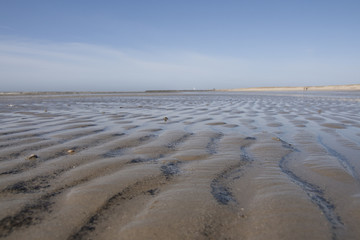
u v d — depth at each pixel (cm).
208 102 1467
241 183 237
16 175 250
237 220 172
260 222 169
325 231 160
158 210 183
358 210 187
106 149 356
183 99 1847
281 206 190
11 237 152
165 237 153
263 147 374
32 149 350
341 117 721
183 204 192
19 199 198
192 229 160
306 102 1388
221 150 357
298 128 545
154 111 909
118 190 217
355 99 1631
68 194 208
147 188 223
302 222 169
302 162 304
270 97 2080
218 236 154
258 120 666
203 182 238
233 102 1452
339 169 276
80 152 338
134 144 388
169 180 243
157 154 334
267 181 240
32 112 844
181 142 404
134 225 164
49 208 185
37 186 224
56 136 440
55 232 157
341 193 217
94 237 153
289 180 244
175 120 661
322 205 194
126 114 802
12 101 1539
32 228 161
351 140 426
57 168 272
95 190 215
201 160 309
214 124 594
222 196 208
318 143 405
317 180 247
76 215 176
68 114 789
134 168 275
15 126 545
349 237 154
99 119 671
